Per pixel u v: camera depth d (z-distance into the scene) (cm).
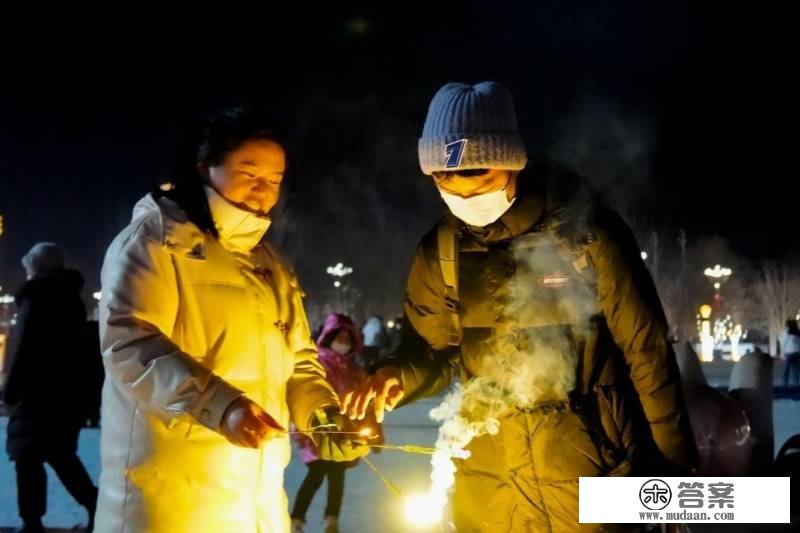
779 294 5703
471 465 355
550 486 340
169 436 306
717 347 5272
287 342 343
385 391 365
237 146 320
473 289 350
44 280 724
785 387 2483
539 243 340
